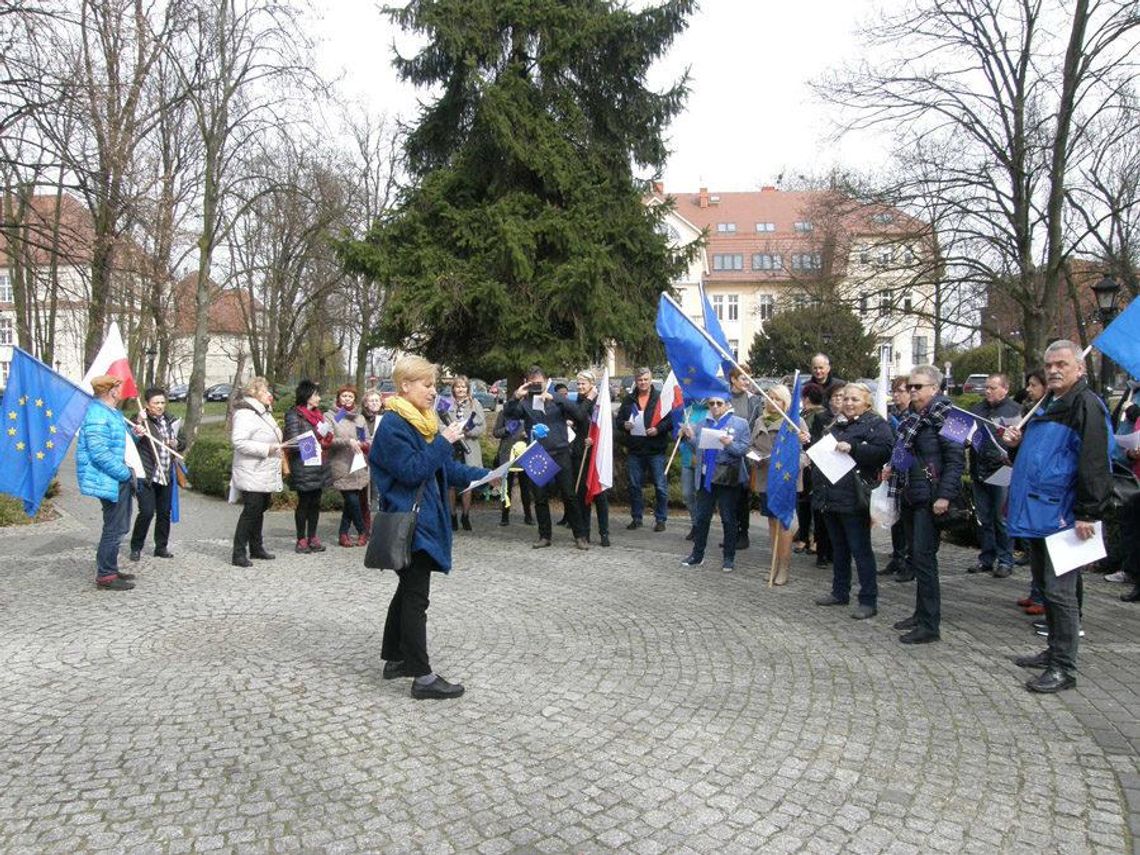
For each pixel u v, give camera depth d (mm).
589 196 13102
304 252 29438
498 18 12867
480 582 7820
